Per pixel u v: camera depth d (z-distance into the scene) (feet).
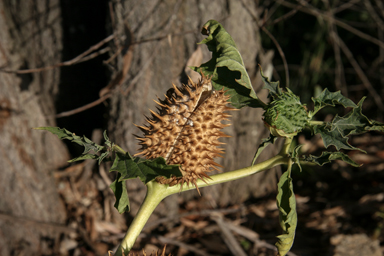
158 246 11.49
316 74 19.25
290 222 4.58
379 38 19.93
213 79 5.35
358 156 16.48
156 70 11.14
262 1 19.90
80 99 13.39
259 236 11.94
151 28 10.87
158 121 4.62
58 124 13.47
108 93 10.88
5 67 10.76
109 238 11.96
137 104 11.37
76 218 12.47
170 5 10.79
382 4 19.75
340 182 14.93
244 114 12.44
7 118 10.88
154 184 4.77
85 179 13.14
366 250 10.61
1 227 11.35
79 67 13.03
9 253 11.51
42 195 11.59
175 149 4.52
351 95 21.26
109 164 12.16
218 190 13.46
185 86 4.81
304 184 15.24
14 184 11.19
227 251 11.28
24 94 11.50
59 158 13.37
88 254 11.62
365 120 4.66
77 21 12.60
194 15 11.00
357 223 12.11
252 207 13.28
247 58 12.00
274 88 5.02
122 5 10.76
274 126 4.61
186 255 11.32
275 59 21.09
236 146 12.71
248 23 11.76
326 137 4.75
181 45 11.06
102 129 12.75
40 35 12.43
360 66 21.52
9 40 11.12
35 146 11.47
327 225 12.31
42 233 11.64
